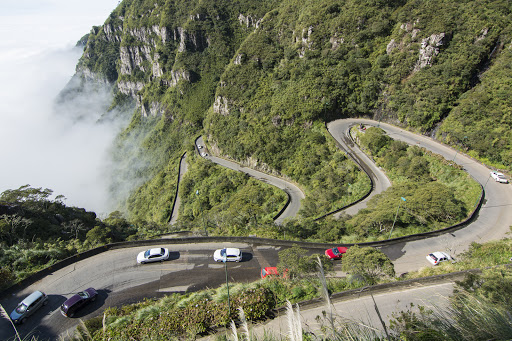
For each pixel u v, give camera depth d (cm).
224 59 16425
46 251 3328
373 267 2439
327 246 3516
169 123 16425
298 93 8825
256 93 10412
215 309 2055
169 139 15550
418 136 6950
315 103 8344
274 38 11381
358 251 2597
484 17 7169
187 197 9681
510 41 6806
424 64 7506
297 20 10519
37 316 2558
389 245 3572
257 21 16512
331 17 9338
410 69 7725
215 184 8981
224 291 2273
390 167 6112
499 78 6362
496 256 2512
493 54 6988
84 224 5088
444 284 2134
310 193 6625
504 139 5441
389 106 7781
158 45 19450
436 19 7512
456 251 3438
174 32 18612
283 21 11219
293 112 8544
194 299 2270
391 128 7494
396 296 2083
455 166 5300
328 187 6412
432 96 6962
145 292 2862
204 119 14750
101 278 3042
